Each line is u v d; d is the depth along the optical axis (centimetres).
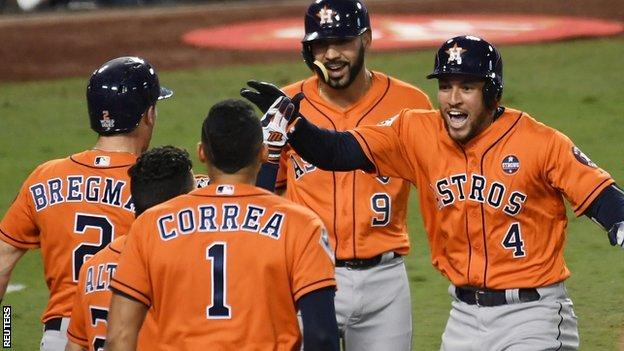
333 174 2342
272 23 9300
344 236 2336
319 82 2472
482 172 1995
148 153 1789
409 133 2078
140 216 1623
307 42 2353
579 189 1936
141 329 1636
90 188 1975
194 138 5328
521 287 2002
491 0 9794
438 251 2106
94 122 2012
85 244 1964
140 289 1599
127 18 9612
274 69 7150
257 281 1569
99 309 1811
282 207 1603
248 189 1617
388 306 2369
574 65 6719
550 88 6081
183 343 1576
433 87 6291
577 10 9062
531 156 1972
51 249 1983
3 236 2030
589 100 5756
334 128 2422
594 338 2920
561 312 2025
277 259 1571
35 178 2011
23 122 5841
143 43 8438
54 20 9581
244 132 1608
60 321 1984
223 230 1584
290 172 2402
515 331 2008
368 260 2341
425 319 3114
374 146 2095
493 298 2022
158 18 9619
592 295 3262
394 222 2361
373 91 2445
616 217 1903
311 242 1581
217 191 1614
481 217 2003
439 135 2041
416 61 7125
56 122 5844
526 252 2000
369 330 2381
